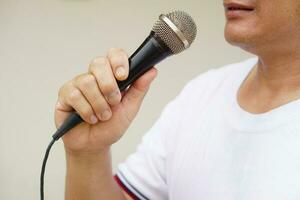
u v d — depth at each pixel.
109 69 0.70
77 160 0.86
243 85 0.91
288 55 0.78
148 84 0.75
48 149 0.80
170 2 1.52
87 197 0.89
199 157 0.86
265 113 0.80
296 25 0.73
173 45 0.71
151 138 1.03
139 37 1.52
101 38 1.50
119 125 0.79
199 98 0.97
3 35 1.47
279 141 0.76
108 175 0.89
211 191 0.82
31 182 1.56
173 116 1.00
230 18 0.76
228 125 0.85
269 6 0.73
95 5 1.48
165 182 0.99
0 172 1.55
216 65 1.58
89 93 0.70
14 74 1.49
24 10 1.46
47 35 1.48
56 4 1.47
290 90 0.80
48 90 1.51
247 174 0.77
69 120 0.76
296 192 0.70
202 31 1.55
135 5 1.50
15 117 1.52
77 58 1.50
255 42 0.76
